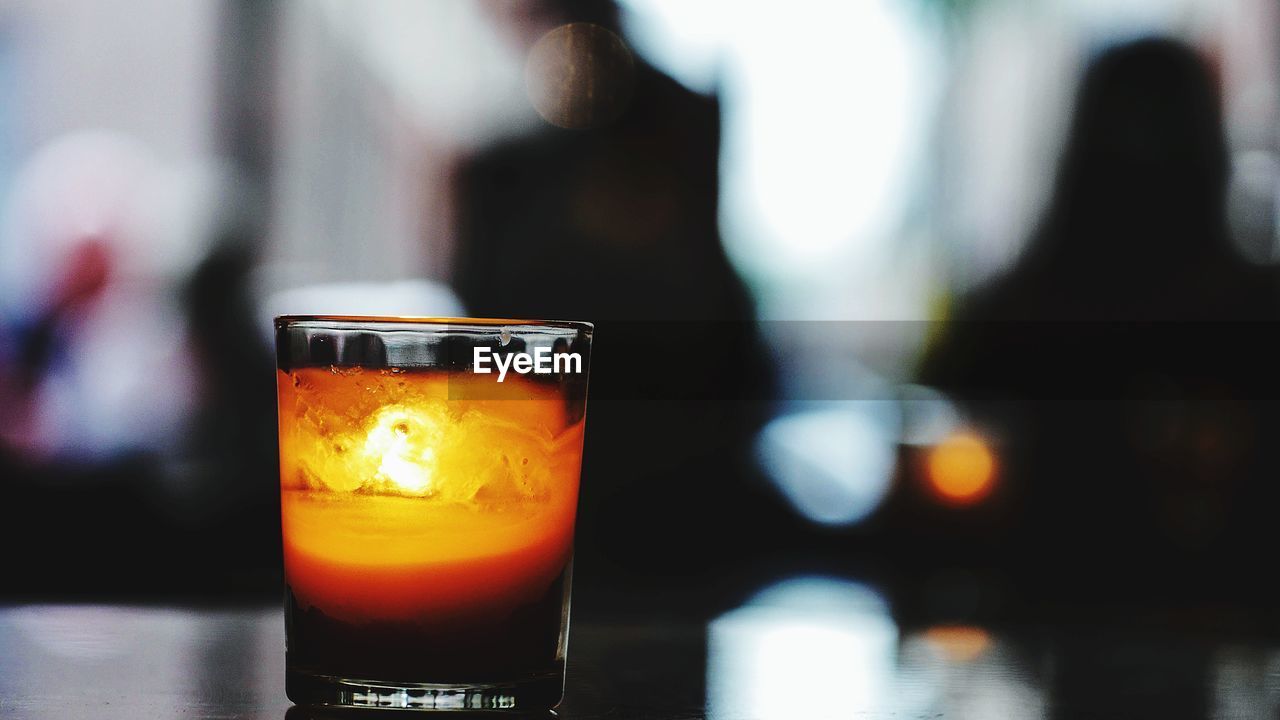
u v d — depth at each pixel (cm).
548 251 290
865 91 310
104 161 304
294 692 58
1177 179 238
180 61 310
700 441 229
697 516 219
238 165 315
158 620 76
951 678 68
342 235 315
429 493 57
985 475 203
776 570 200
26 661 65
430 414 57
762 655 71
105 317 293
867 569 199
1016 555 197
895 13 315
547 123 296
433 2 305
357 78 314
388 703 56
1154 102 238
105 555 204
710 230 290
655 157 292
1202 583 183
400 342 57
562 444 58
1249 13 308
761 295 300
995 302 270
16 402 282
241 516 225
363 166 316
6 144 301
